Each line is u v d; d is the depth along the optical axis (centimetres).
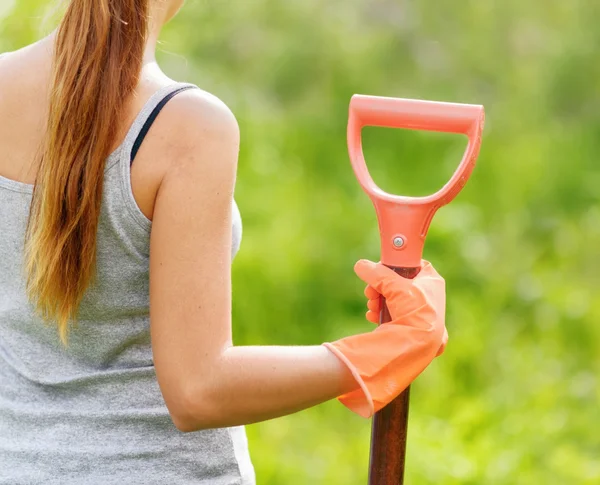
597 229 834
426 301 208
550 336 681
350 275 712
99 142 194
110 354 214
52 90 199
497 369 630
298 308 684
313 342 666
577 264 798
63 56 198
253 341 649
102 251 202
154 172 196
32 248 202
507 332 679
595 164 912
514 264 770
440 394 590
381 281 217
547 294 720
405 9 1066
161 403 215
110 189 196
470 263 748
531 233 835
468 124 225
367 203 819
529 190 869
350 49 987
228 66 930
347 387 200
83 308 208
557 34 1061
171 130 196
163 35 857
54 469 209
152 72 205
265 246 703
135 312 212
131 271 205
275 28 973
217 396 191
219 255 196
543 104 1012
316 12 997
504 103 1012
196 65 874
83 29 196
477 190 862
